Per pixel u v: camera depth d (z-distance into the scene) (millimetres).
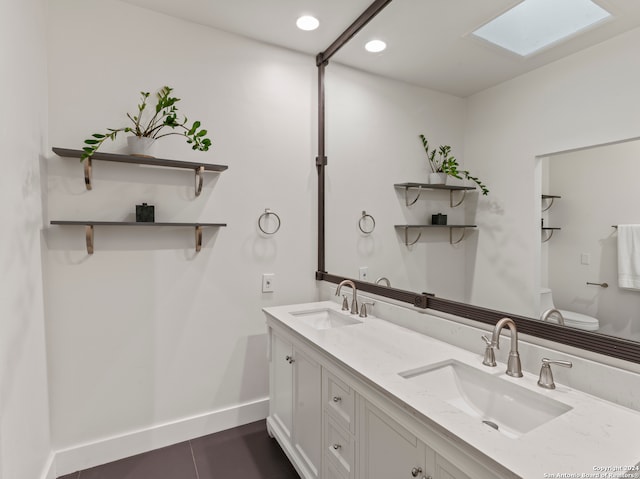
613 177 1026
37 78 1562
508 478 729
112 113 1835
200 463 1850
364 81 2113
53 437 1735
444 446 898
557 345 1156
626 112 996
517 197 1312
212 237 2107
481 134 1450
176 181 1995
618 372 995
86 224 1653
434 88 1685
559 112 1169
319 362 1506
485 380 1219
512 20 1312
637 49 969
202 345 2102
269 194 2273
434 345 1492
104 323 1847
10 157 1263
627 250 997
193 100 2037
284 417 1897
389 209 1951
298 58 2363
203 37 2066
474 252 1479
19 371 1325
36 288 1544
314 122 2424
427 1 1655
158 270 1974
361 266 2143
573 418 917
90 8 1788
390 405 1084
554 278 1189
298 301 2400
